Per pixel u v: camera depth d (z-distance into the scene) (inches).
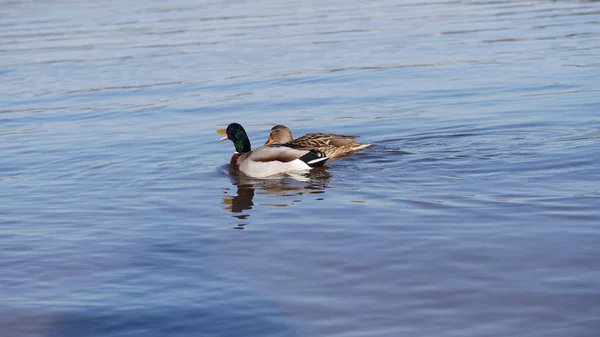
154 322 326.3
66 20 1701.5
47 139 724.0
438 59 1076.5
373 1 1897.1
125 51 1272.1
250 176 567.2
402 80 941.2
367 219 443.8
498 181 508.4
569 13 1494.8
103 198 517.0
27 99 940.6
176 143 684.1
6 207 503.8
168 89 956.6
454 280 351.9
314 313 326.3
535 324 308.8
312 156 561.6
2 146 703.1
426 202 470.6
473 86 878.4
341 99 853.2
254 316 326.0
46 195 530.9
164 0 2058.3
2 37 1492.4
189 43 1323.8
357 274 364.2
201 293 351.3
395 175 540.1
